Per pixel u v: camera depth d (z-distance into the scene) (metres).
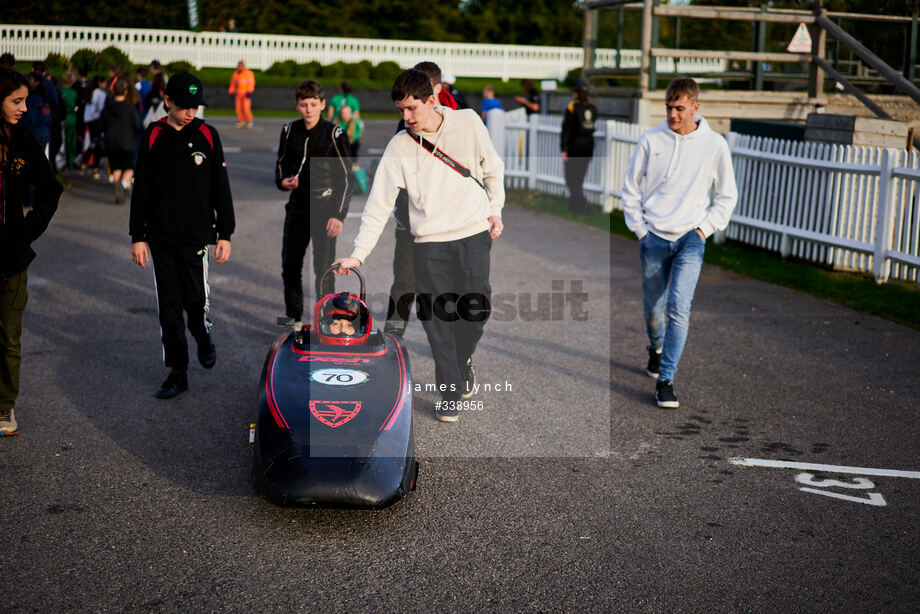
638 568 3.92
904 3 14.02
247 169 17.94
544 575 3.86
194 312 5.99
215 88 31.95
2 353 5.12
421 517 4.38
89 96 15.90
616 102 15.08
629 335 7.59
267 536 4.14
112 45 34.38
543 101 19.25
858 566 3.96
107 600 3.58
